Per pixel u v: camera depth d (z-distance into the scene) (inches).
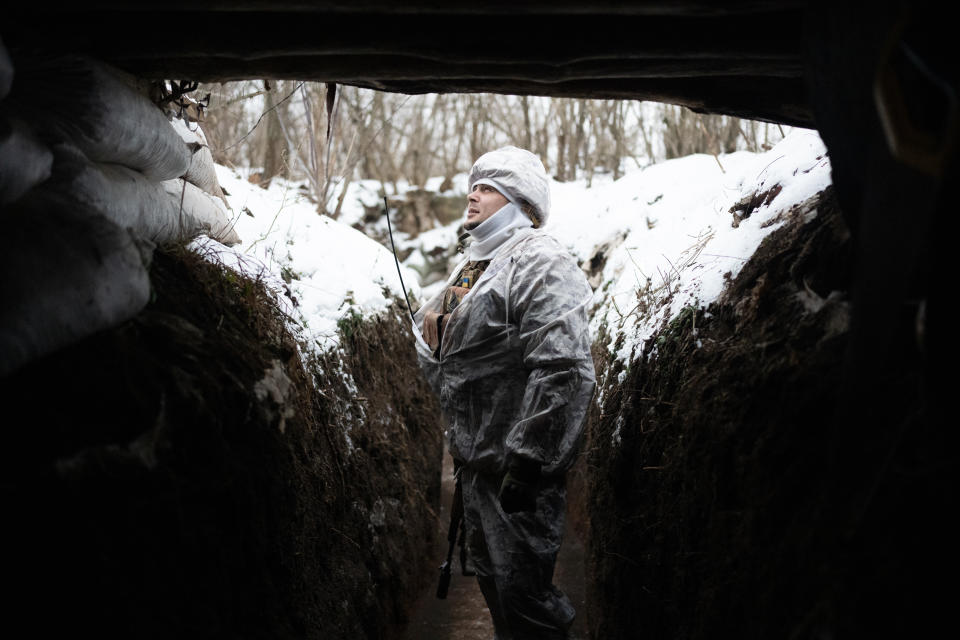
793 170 90.0
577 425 87.4
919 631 37.6
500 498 88.7
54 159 59.6
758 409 59.4
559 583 126.0
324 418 90.6
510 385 90.9
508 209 95.9
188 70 73.6
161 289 67.1
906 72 43.1
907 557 39.5
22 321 47.9
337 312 113.2
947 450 39.6
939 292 40.4
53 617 43.8
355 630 84.7
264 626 62.4
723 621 56.2
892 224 40.9
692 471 67.0
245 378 67.4
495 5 56.9
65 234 53.4
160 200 75.6
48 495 46.4
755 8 54.1
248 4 59.4
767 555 51.7
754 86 72.9
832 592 42.4
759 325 66.4
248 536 62.2
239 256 89.5
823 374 53.8
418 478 133.4
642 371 90.6
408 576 116.0
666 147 235.1
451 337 93.0
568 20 63.1
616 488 90.7
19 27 62.9
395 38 65.1
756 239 80.8
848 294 58.5
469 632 113.3
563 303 87.5
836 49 48.5
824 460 49.9
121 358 55.1
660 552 73.2
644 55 63.3
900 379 45.9
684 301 87.0
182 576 52.7
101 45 66.3
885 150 42.4
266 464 66.9
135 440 52.2
